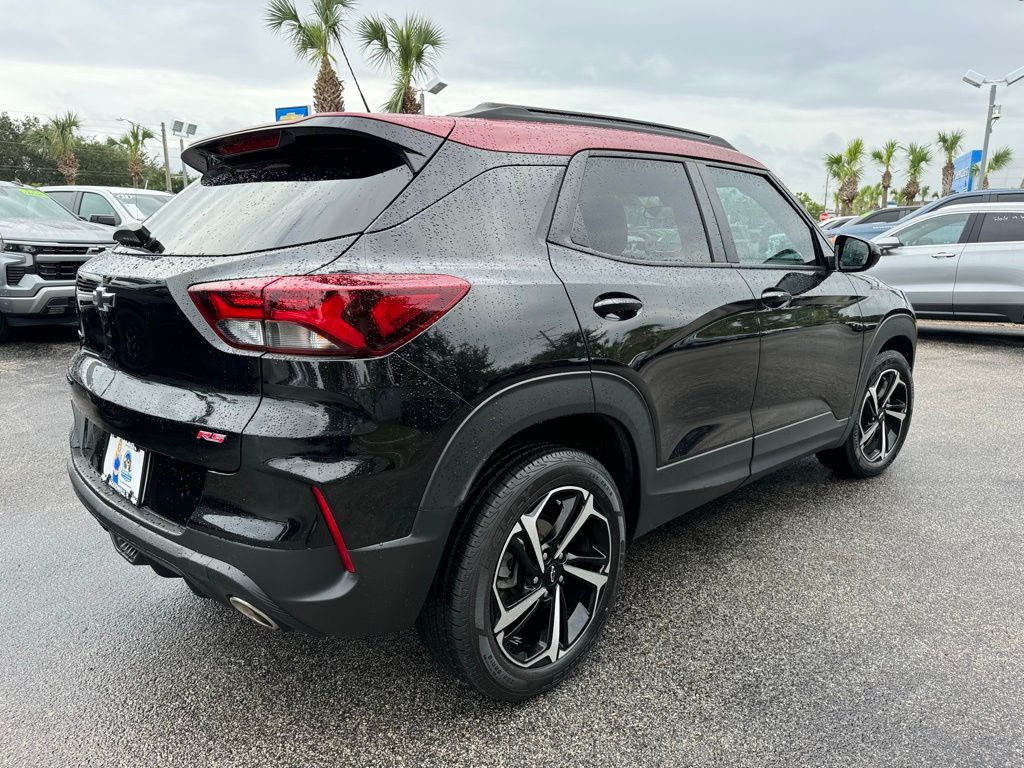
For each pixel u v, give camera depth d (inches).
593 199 88.6
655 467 93.4
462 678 76.2
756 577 111.0
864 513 136.2
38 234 285.9
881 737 75.6
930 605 102.5
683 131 110.4
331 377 62.6
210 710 80.7
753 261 111.3
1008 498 143.6
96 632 96.3
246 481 64.7
